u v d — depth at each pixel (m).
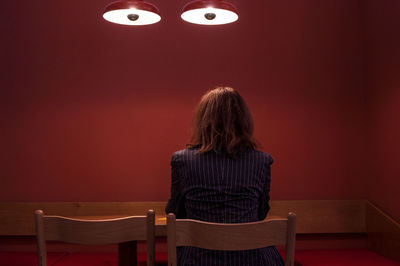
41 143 3.60
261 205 1.77
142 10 2.44
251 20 3.66
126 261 2.37
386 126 3.34
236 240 1.49
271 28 3.67
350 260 3.21
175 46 3.63
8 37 3.60
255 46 3.65
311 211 3.59
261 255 1.56
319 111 3.66
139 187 3.61
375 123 3.51
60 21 3.61
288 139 3.65
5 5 3.61
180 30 3.64
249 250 1.55
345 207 3.61
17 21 3.61
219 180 1.62
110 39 3.62
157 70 3.62
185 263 1.56
